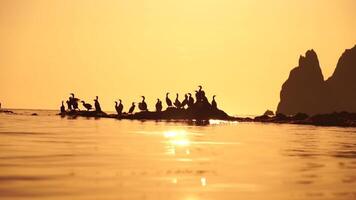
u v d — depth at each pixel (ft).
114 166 216.95
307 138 436.76
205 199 151.02
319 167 225.56
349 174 203.62
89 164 221.25
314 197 155.02
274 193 161.17
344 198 153.69
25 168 203.41
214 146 333.42
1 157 239.71
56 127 526.16
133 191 161.27
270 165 230.27
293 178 191.52
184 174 198.49
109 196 152.25
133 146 319.47
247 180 185.78
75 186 166.40
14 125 555.69
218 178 189.78
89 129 503.61
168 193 159.43
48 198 146.82
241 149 312.71
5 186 163.53
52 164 217.56
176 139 388.16
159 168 214.48
